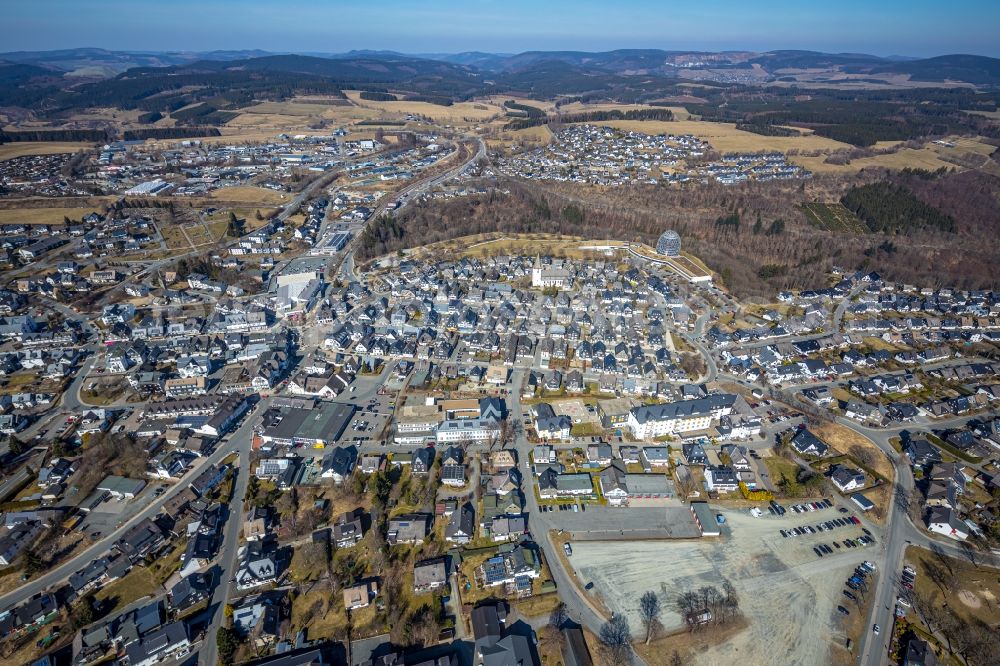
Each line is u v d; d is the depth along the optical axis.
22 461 157.00
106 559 125.31
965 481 151.38
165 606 116.06
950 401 184.00
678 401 183.50
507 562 124.81
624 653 107.25
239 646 108.06
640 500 146.12
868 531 136.75
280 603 116.56
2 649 107.62
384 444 165.12
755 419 169.12
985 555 130.12
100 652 106.62
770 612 116.00
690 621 112.19
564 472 154.50
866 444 167.75
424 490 145.00
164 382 191.62
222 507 141.88
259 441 167.12
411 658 106.75
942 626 112.62
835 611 116.31
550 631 110.81
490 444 164.62
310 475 152.38
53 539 132.25
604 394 189.50
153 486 148.88
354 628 111.88
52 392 187.88
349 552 129.00
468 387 193.88
